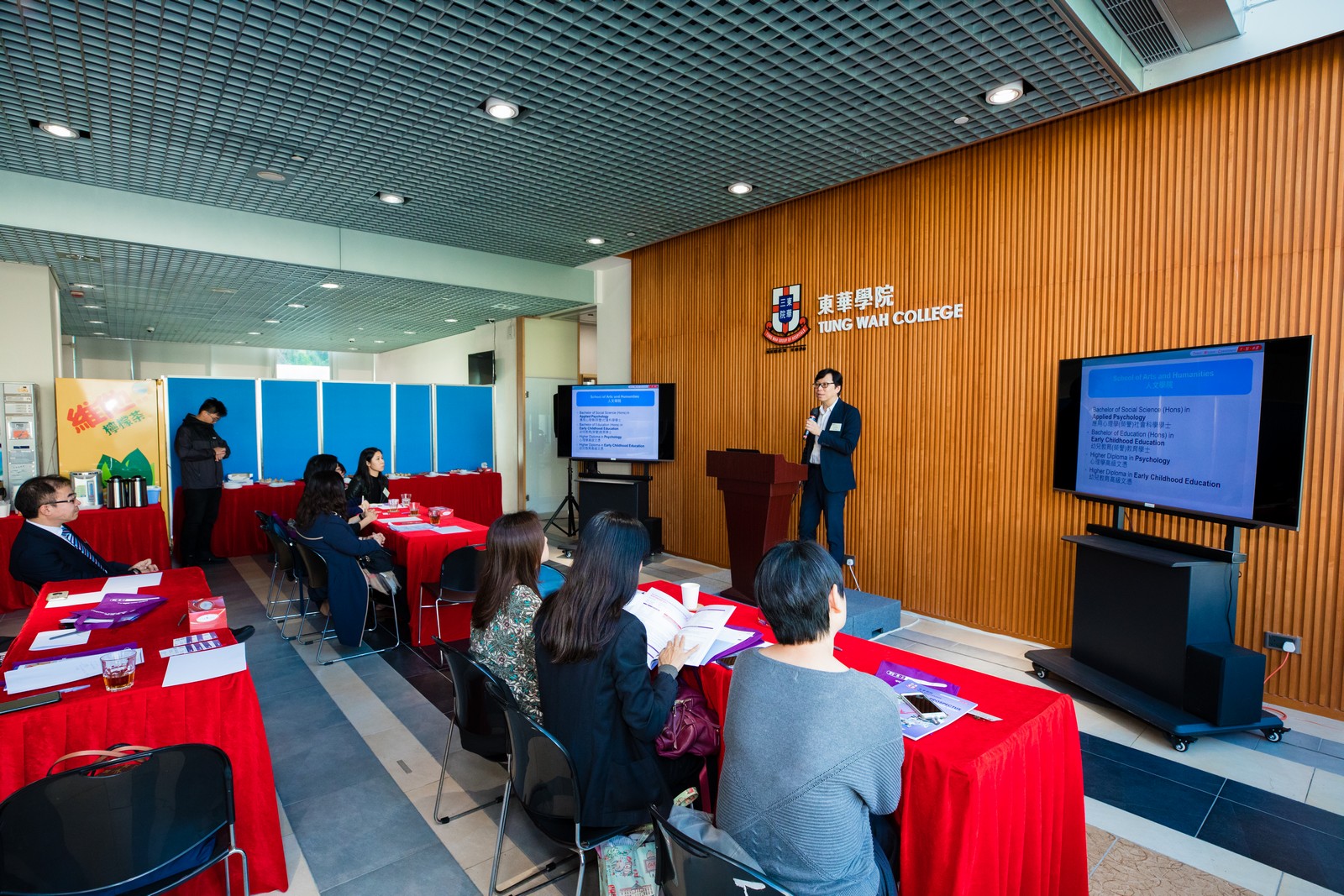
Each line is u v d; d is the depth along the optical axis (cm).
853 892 127
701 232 659
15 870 134
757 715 136
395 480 802
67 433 638
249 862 203
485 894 210
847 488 493
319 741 309
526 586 227
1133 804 260
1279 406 286
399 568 468
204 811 157
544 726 194
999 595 455
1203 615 313
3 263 611
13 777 170
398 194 526
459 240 667
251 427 773
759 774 132
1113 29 329
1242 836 240
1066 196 417
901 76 345
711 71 339
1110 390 368
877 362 518
